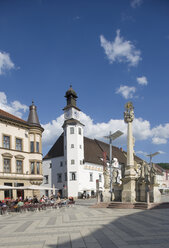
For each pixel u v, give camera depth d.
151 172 26.98
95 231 11.98
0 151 36.62
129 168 26.78
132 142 27.59
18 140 40.41
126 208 24.02
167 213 18.86
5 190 36.75
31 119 43.75
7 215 23.08
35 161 41.81
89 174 58.84
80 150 56.97
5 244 10.07
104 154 37.22
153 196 26.08
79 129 58.03
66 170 56.53
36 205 25.97
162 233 10.97
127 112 27.94
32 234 11.97
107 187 30.28
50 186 59.25
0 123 37.34
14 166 38.62
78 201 43.47
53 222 15.91
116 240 9.92
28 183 40.72
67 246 9.26
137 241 9.63
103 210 23.02
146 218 16.11
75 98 61.16
